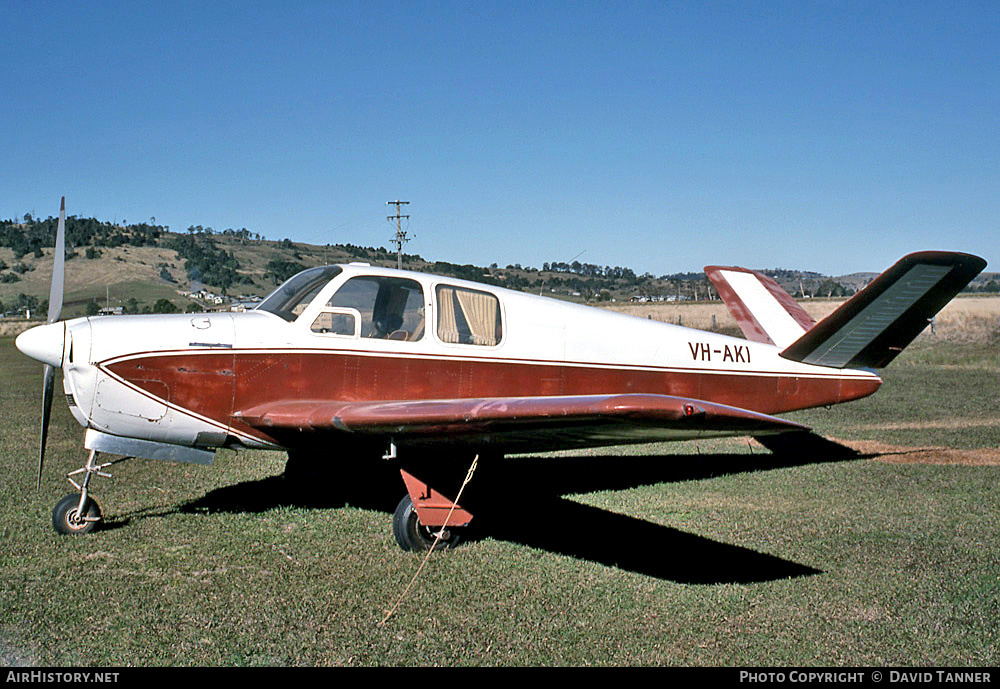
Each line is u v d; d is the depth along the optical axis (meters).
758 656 3.33
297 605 3.85
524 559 4.64
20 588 4.02
